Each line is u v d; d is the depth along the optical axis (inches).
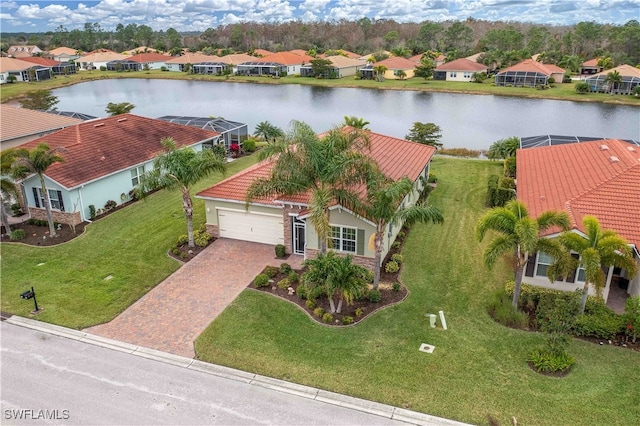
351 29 7568.9
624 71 3334.2
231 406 572.1
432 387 594.6
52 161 1004.6
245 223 1012.5
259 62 4665.4
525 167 1151.6
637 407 558.9
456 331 706.2
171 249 988.6
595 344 672.4
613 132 2299.5
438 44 6392.7
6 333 718.5
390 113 2819.9
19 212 1198.3
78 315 763.4
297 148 783.1
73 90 3875.5
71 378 622.2
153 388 602.9
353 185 829.8
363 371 624.7
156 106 3102.9
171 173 933.2
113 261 943.7
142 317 757.3
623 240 660.7
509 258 917.8
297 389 597.6
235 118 2679.6
